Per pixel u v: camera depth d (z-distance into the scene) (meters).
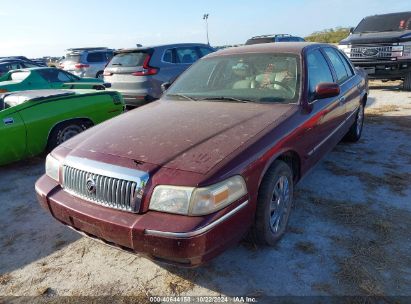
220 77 3.98
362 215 3.44
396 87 10.73
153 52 8.11
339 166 4.71
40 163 5.58
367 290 2.47
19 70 10.05
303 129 3.22
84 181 2.60
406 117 7.07
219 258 2.90
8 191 4.55
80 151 2.79
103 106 5.95
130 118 3.43
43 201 2.86
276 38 13.62
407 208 3.54
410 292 2.44
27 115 5.12
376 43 9.53
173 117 3.27
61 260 3.04
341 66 4.94
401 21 10.25
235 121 3.03
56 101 5.45
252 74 3.81
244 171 2.46
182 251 2.19
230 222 2.36
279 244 3.05
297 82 3.53
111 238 2.42
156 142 2.72
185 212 2.24
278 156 2.88
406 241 3.00
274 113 3.19
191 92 3.98
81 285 2.71
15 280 2.82
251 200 2.55
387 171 4.48
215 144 2.63
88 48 16.89
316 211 3.56
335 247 2.96
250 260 2.86
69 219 2.66
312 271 2.70
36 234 3.48
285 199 3.10
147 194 2.33
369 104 8.51
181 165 2.39
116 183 2.43
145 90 7.96
